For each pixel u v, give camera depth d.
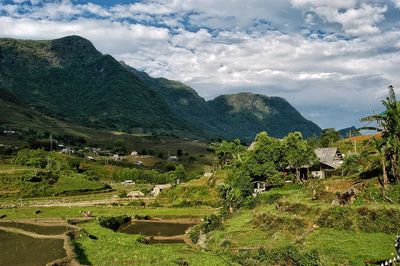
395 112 68.19
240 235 69.00
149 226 100.56
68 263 55.03
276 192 93.38
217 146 177.00
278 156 113.44
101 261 57.28
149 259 57.91
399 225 55.81
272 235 64.94
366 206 60.31
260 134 124.31
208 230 83.69
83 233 79.62
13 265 59.53
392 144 67.88
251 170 110.94
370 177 74.81
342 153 132.88
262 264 51.56
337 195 68.38
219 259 57.09
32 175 164.25
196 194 135.38
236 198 99.31
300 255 48.69
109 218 100.31
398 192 63.81
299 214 68.88
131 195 156.38
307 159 110.44
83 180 175.75
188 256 59.19
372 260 44.16
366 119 70.88
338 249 49.00
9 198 149.00
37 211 118.31
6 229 92.38
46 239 79.50
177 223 104.56
